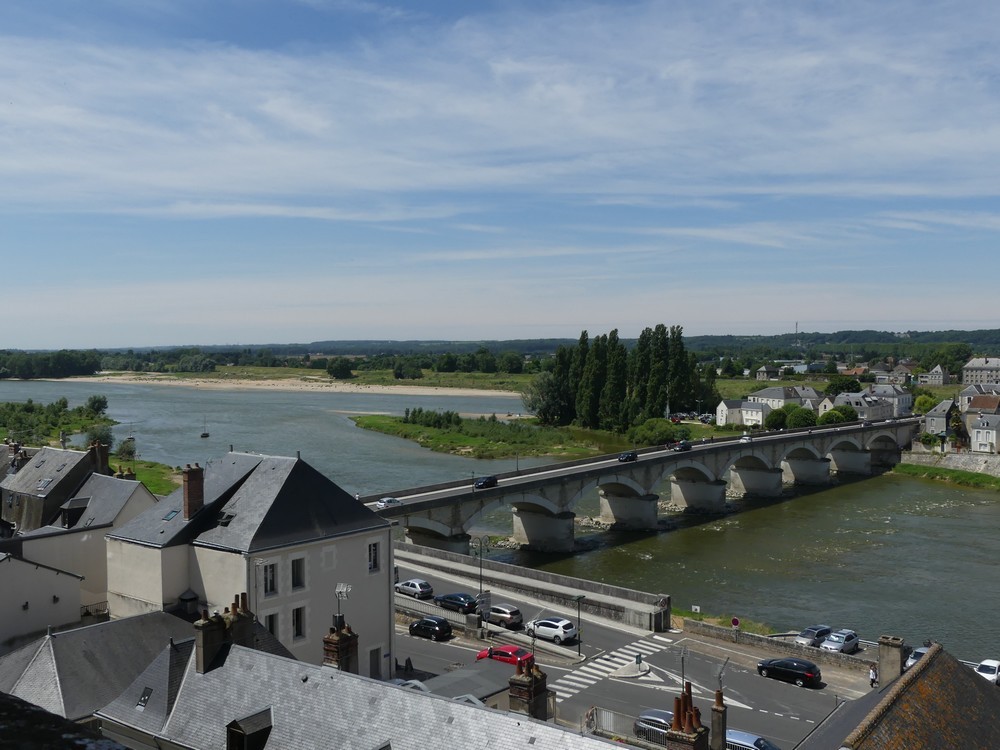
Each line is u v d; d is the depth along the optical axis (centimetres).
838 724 3278
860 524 12344
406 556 8781
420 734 2872
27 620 4838
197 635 3506
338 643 3694
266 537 4809
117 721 3469
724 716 3819
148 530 5094
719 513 13438
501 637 6366
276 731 3112
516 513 11238
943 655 3341
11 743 568
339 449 18100
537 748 2686
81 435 19050
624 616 6850
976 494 15012
